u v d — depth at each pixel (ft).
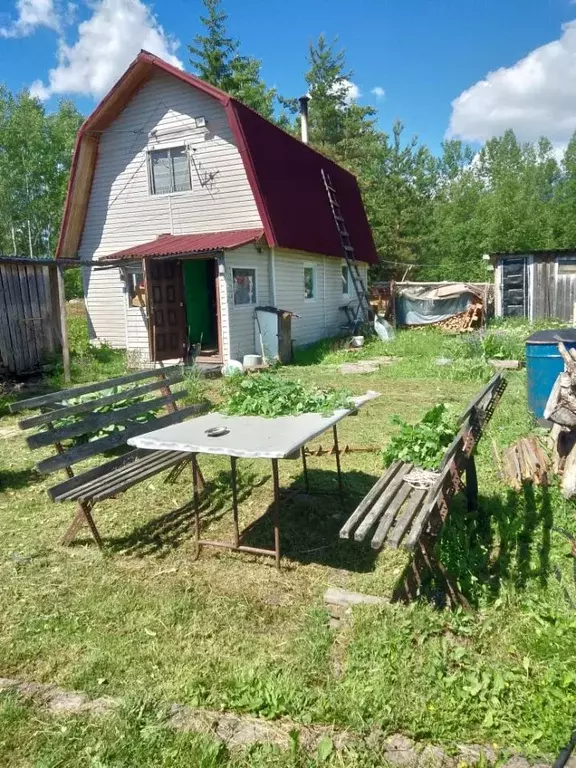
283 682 9.21
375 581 12.50
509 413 25.62
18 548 14.75
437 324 67.72
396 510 10.96
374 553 13.80
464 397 31.19
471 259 122.72
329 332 60.90
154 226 50.19
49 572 13.44
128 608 11.74
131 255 42.52
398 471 13.57
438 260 124.67
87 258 53.26
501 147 226.99
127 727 8.43
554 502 15.57
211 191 47.37
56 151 117.19
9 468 21.59
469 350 43.73
